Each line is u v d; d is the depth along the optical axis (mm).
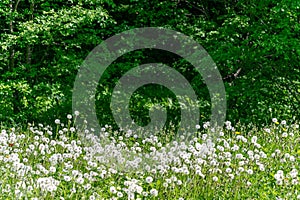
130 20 13523
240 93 10664
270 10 10000
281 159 7113
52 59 11828
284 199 5969
